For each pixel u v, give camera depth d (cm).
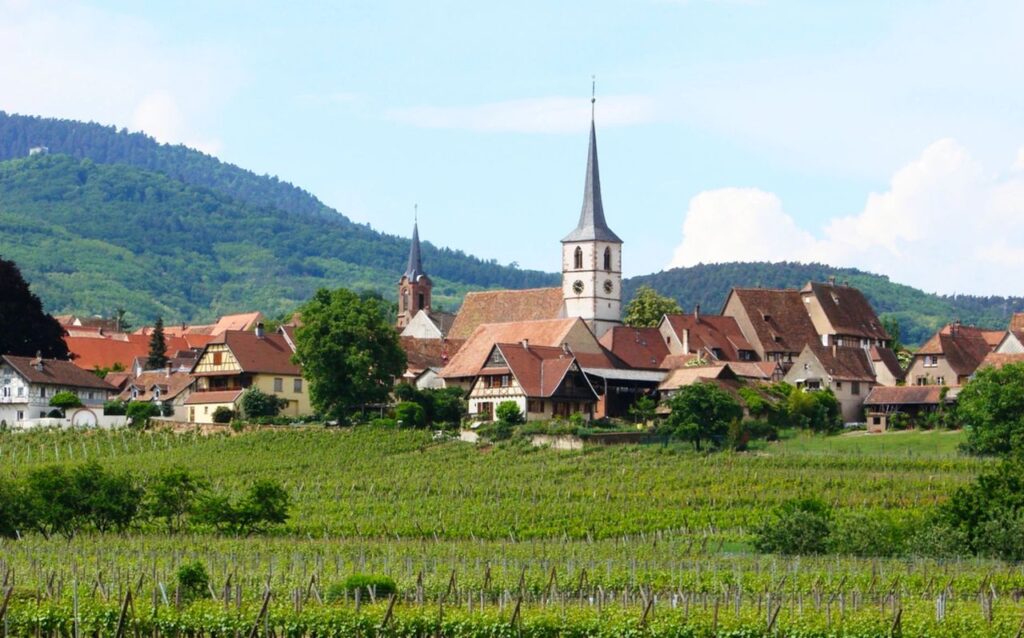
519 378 18838
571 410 19138
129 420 19000
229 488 14900
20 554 10556
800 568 10494
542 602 8912
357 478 15500
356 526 13200
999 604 8881
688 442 16662
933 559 10881
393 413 18312
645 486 14762
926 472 15238
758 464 15688
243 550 11188
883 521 12006
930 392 19725
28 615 7869
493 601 9231
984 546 11325
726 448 16688
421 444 17038
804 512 12212
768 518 12500
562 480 15150
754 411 18375
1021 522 11262
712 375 19425
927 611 8500
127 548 11188
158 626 7869
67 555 10606
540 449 16688
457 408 18938
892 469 15438
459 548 11800
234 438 17462
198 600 8475
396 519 13625
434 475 15538
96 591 8519
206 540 12000
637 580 9856
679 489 14638
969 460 15575
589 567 10381
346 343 18425
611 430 17438
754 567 10556
